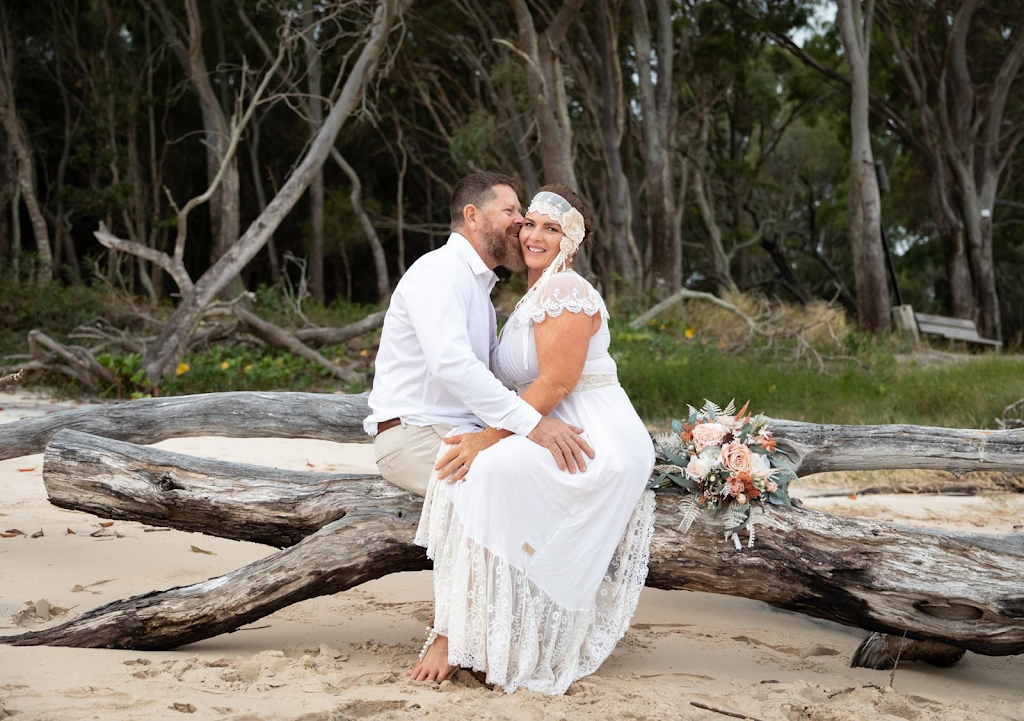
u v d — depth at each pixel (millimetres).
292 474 3984
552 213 3668
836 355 15234
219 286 12125
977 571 3393
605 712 2980
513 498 3352
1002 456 5156
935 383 11078
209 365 12258
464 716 2869
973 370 12273
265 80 13391
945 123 27609
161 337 11836
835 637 4266
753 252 41438
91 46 26688
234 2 23406
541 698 3123
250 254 12414
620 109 22297
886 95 31297
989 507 7016
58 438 4105
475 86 25969
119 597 4141
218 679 3102
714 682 3406
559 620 3371
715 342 16406
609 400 3639
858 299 22141
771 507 3596
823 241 42531
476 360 3480
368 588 4629
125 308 17047
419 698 3033
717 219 37719
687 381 11281
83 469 4031
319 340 13914
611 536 3465
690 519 3559
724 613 4590
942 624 3420
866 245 22000
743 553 3533
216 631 3520
